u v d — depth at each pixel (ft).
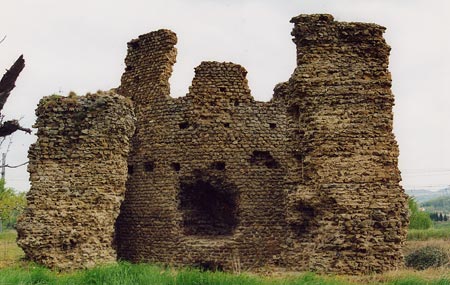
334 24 68.33
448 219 336.49
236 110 84.89
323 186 65.36
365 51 67.92
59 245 67.21
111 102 72.38
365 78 67.31
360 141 65.92
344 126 66.23
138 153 86.94
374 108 66.64
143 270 51.44
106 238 69.82
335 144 65.92
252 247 82.43
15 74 70.33
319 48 67.87
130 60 90.58
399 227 64.54
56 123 70.33
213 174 83.46
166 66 86.89
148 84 87.86
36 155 69.05
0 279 45.29
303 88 67.51
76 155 69.87
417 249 83.82
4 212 162.71
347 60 67.67
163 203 83.92
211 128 83.97
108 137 71.56
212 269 80.53
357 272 63.00
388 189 65.21
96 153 70.64
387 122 66.59
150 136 86.43
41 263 66.03
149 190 85.35
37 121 70.54
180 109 84.94
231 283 47.19
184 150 84.12
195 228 85.20
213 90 84.79
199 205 85.87
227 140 84.02
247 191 83.61
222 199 85.81
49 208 67.82
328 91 67.05
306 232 67.36
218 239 82.53
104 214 69.77
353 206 64.49
